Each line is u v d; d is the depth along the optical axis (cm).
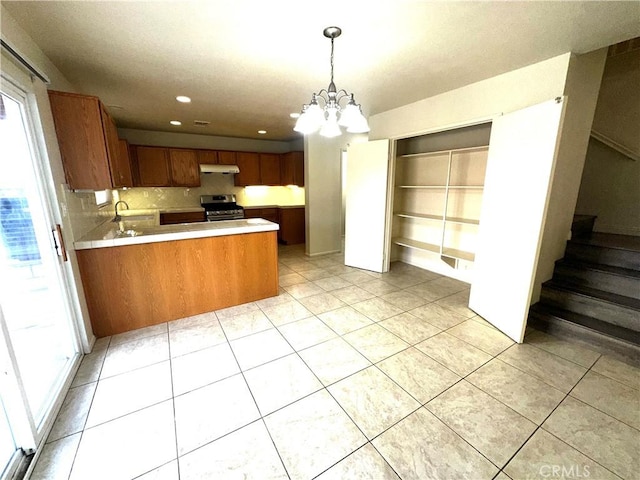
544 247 252
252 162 602
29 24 168
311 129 198
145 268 252
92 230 277
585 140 252
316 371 197
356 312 288
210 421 155
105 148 217
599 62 240
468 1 151
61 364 191
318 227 516
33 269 171
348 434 147
